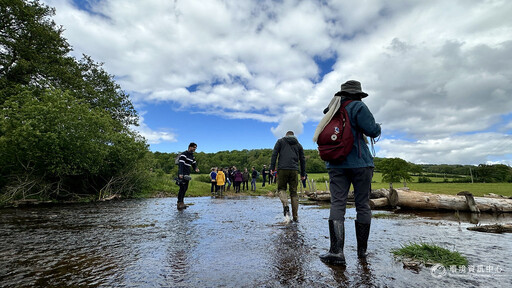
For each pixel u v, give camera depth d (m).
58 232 4.14
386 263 2.42
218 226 4.59
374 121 2.62
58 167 10.81
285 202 5.19
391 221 5.21
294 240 3.41
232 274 2.16
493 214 6.54
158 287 1.90
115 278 2.10
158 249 3.01
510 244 3.17
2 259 2.65
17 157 10.37
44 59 19.03
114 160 14.28
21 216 6.28
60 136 10.70
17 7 17.69
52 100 11.21
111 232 4.10
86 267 2.38
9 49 18.00
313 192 13.00
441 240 3.41
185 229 4.30
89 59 25.77
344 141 2.57
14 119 10.30
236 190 18.61
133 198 13.93
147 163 16.75
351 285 1.90
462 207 7.07
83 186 13.48
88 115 12.07
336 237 2.47
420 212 6.91
